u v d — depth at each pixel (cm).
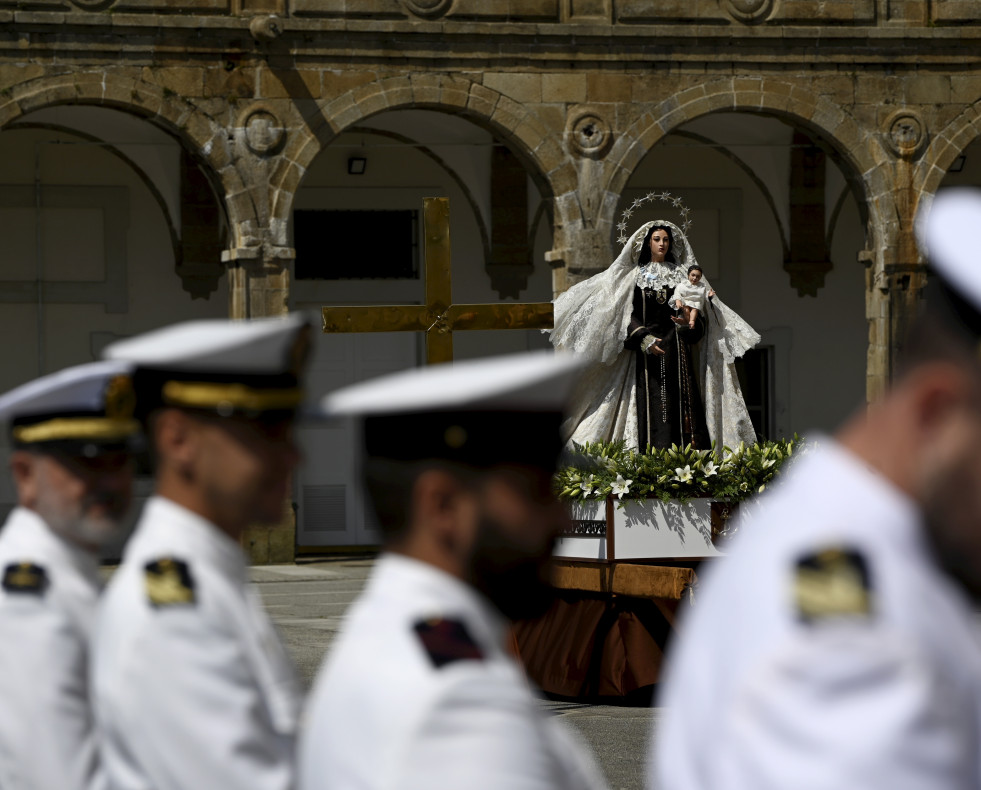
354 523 7956
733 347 3891
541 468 802
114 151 7719
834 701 551
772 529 629
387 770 698
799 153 8306
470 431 786
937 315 603
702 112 7069
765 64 7100
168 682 923
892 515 610
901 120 7200
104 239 7762
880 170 7206
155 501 1027
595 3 7006
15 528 1237
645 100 7044
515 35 6931
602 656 3603
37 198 7644
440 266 3369
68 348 7731
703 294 3809
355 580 6456
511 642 3061
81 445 1213
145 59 6675
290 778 941
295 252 7312
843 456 636
